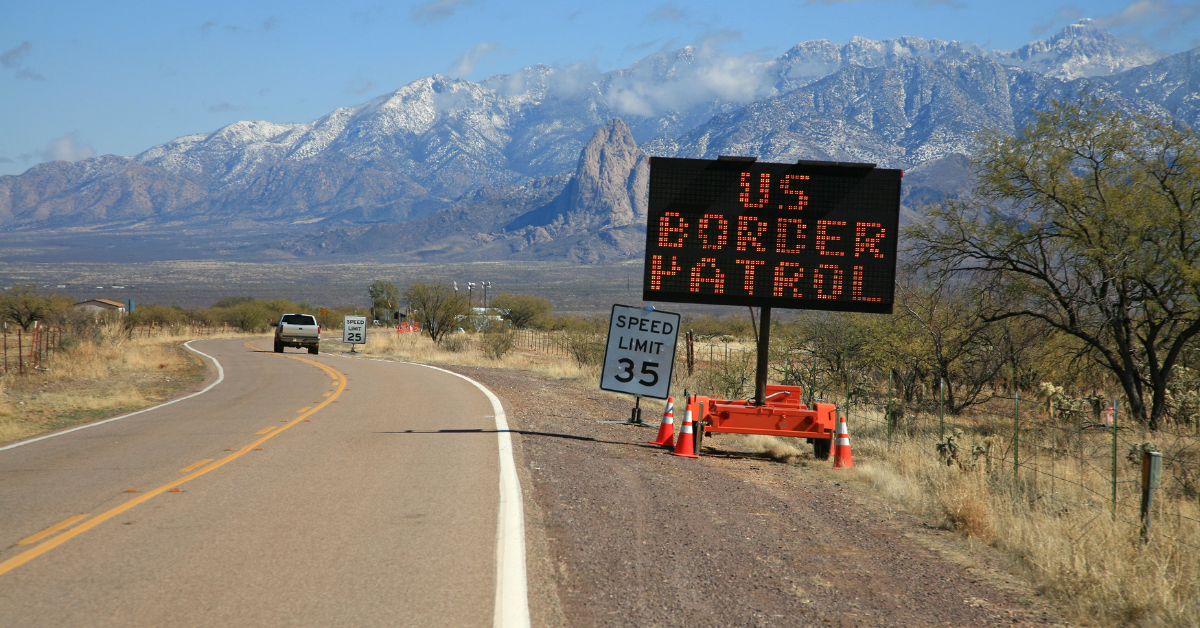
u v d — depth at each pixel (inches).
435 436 941.8
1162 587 395.9
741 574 436.1
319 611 360.2
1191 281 1063.6
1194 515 583.2
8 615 350.6
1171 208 1100.5
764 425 910.4
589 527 522.6
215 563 429.7
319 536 486.0
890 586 431.2
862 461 914.1
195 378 1900.8
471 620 351.9
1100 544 472.7
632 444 975.0
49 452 809.5
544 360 2933.1
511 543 474.6
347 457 784.9
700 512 587.5
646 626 351.6
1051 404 1256.2
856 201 899.4
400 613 358.6
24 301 4335.6
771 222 901.2
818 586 423.5
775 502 647.1
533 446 876.0
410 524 518.6
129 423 1063.0
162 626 340.2
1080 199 1149.7
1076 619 389.4
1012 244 1221.1
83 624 341.4
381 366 2368.4
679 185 904.3
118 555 442.6
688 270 903.7
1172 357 1165.7
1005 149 1221.1
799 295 899.4
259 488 629.9
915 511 633.0
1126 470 818.2
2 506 560.1
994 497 629.3
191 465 732.7
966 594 423.2
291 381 1807.3
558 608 369.1
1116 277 1133.7
